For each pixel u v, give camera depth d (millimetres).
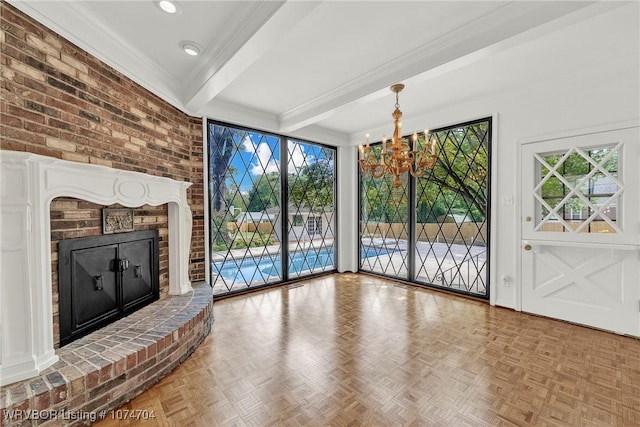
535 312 3047
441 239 3980
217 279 3650
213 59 2322
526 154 3066
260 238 4098
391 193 4605
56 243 1827
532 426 1492
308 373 1998
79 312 1965
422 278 4227
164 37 2115
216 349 2348
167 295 2846
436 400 1702
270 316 3068
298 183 4559
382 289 4070
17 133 1571
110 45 2113
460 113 3531
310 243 4766
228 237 3748
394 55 2369
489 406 1644
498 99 3225
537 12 1755
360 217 5117
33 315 1502
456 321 2900
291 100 3402
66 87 1847
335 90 3078
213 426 1522
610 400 1683
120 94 2285
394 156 2467
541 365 2066
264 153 4102
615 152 2584
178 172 3043
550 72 2680
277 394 1777
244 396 1761
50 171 1621
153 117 2672
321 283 4402
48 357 1582
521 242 3123
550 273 2961
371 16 1891
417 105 3553
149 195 2418
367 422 1535
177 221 2873
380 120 4191
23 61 1602
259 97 3314
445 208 3926
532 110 3020
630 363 2080
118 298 2279
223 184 3678
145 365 1821
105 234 2176
